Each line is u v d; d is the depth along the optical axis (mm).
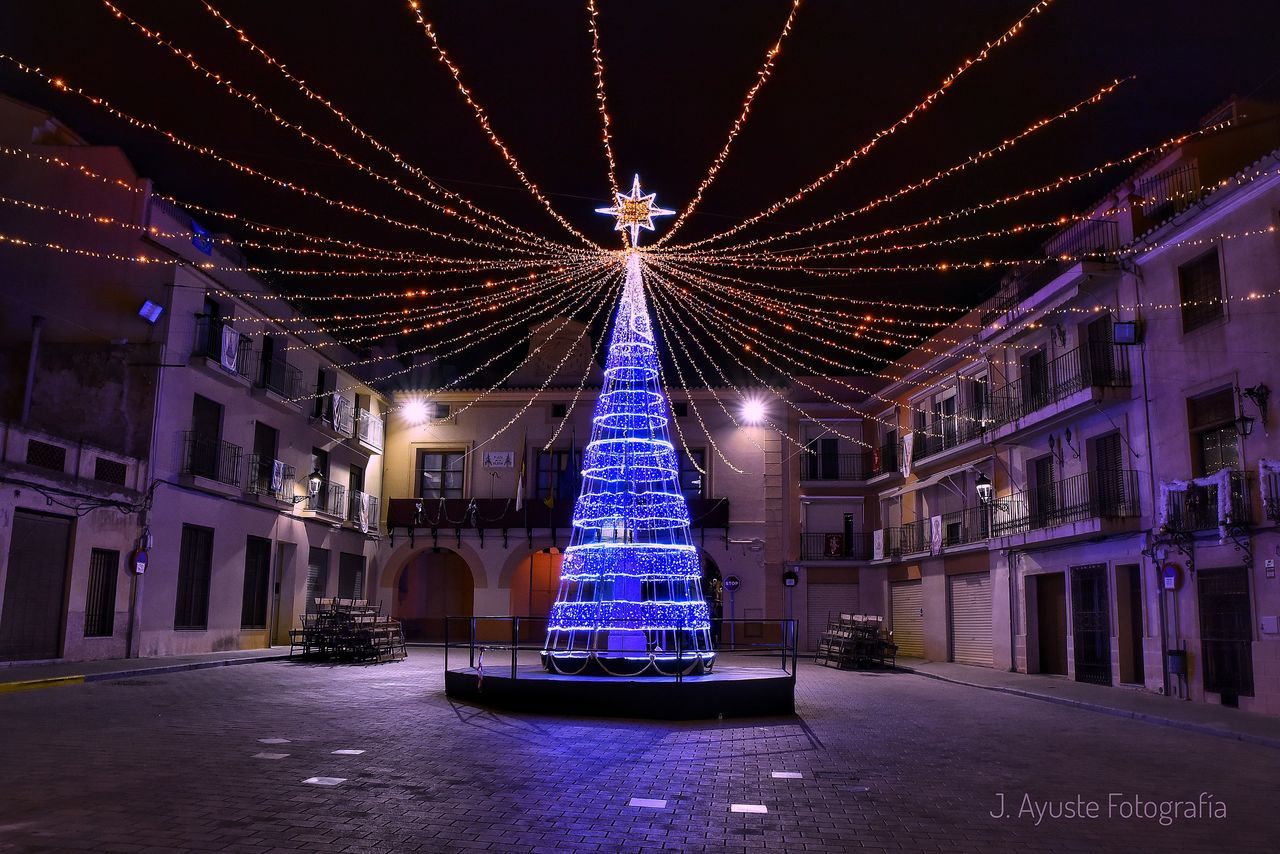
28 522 15953
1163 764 9266
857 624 23297
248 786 6883
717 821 6316
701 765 8445
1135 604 18062
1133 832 6309
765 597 30062
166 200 20172
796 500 30797
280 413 24516
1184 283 16672
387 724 10500
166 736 9141
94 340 19219
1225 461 15508
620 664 13039
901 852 5660
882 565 29609
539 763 8281
